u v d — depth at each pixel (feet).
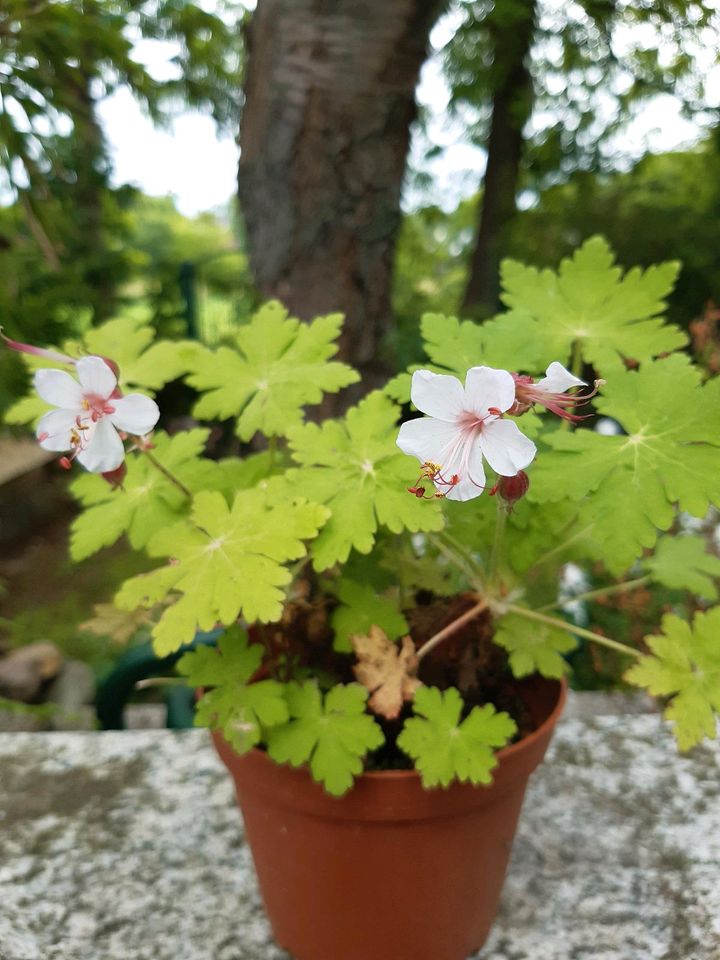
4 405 1.72
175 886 1.02
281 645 0.84
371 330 1.87
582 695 1.61
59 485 3.28
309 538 0.72
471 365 0.72
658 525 0.63
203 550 0.69
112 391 0.62
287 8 1.66
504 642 0.78
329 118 1.69
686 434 0.67
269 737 0.71
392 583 0.90
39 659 2.10
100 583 2.74
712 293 3.57
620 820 1.10
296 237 1.78
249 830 0.84
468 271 4.25
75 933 0.96
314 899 0.82
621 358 0.84
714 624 0.73
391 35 1.67
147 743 1.25
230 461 0.90
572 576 1.68
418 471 0.68
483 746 0.69
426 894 0.80
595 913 0.97
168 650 0.63
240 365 0.81
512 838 0.85
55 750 1.24
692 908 0.97
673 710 0.70
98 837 1.09
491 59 3.65
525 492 0.62
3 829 1.10
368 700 0.80
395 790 0.72
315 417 1.69
